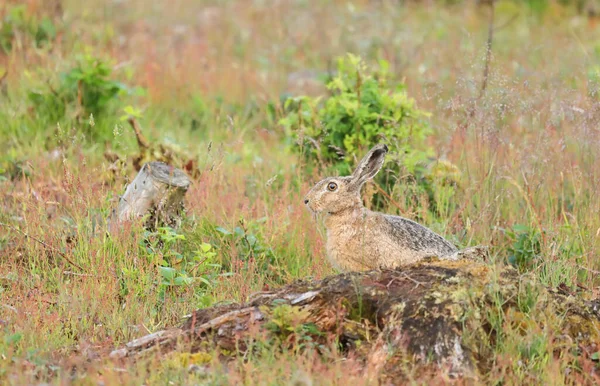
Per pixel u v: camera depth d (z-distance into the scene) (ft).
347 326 31.45
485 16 87.86
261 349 30.53
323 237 41.34
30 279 37.55
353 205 35.45
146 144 47.70
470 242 40.81
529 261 40.04
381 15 84.02
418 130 47.55
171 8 85.76
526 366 30.17
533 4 89.25
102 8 79.77
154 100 60.08
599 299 33.91
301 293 33.09
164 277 37.04
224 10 87.25
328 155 47.19
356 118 46.19
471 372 29.73
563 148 44.50
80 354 31.73
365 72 59.47
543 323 31.40
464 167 46.73
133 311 35.22
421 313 30.83
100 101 53.62
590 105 46.16
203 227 41.50
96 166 49.01
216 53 72.79
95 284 36.81
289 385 27.89
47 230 40.81
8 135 52.85
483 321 31.12
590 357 30.96
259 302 33.09
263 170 49.14
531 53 71.15
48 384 28.78
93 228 40.78
